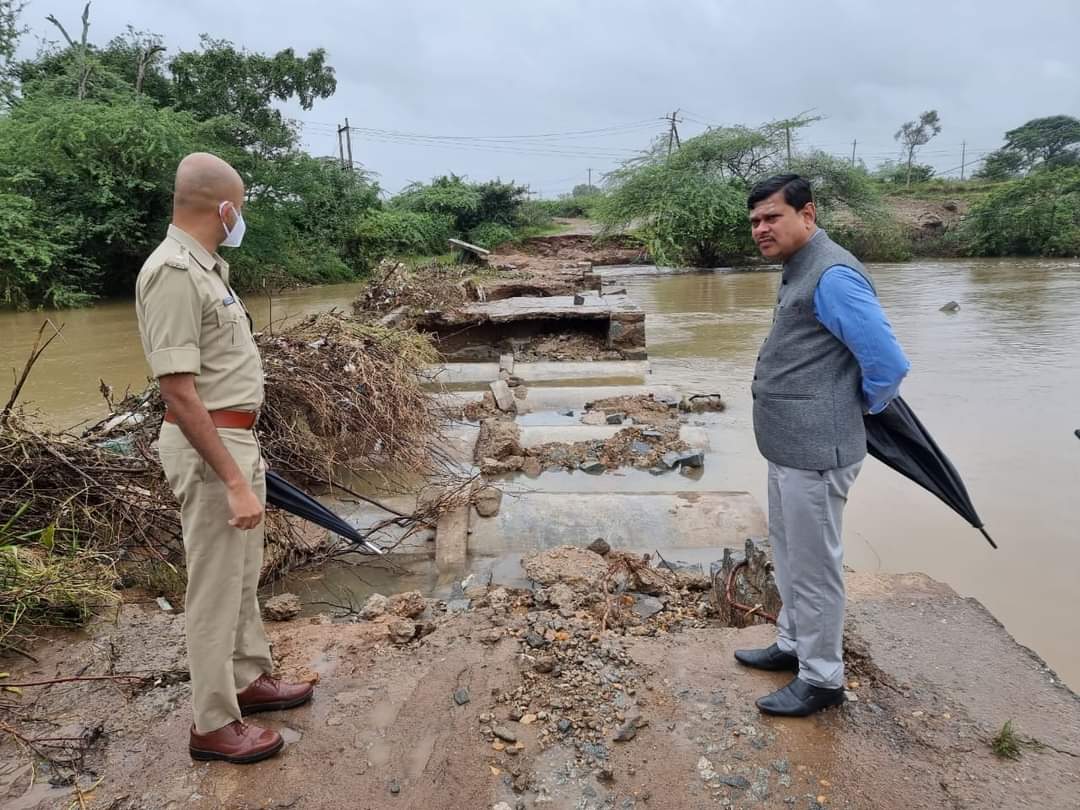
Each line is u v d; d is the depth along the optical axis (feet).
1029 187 94.02
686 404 24.72
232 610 7.69
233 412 7.54
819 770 7.53
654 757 7.80
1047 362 30.22
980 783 7.28
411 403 19.25
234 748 7.81
